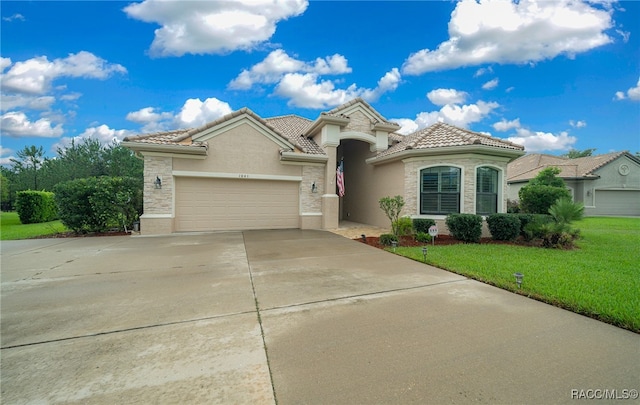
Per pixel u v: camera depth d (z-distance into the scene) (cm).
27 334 378
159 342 356
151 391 264
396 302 492
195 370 297
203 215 1398
